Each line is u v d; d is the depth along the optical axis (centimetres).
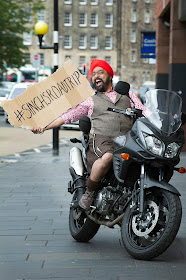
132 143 546
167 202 536
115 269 531
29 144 2094
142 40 3556
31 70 7169
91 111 602
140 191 540
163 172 546
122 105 601
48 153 1752
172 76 1777
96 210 599
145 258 551
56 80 599
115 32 10231
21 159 1579
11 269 534
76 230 648
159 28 2355
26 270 531
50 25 9769
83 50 10094
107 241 647
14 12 4459
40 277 509
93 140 600
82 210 630
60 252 596
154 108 557
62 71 599
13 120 597
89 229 625
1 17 4388
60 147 1981
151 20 10456
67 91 598
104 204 588
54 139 1856
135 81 10394
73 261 560
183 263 550
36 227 716
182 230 695
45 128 600
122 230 568
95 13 10125
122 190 577
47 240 650
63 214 800
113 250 604
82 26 10075
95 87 612
